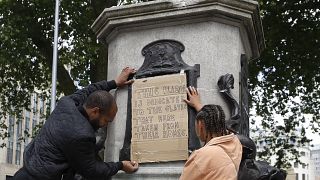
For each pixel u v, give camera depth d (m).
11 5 14.59
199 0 4.11
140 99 4.16
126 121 4.20
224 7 4.12
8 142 41.72
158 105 4.09
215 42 4.15
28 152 3.18
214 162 2.62
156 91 4.12
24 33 15.02
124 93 4.26
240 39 4.44
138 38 4.38
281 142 18.66
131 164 4.00
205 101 4.03
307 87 16.73
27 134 22.12
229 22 4.24
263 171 3.25
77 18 15.24
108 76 4.60
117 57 4.45
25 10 15.02
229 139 2.77
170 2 4.20
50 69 16.55
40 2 14.88
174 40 4.23
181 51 4.20
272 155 19.62
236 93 4.19
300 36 15.48
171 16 4.21
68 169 3.13
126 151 4.12
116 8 4.38
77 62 15.21
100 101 3.21
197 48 4.16
